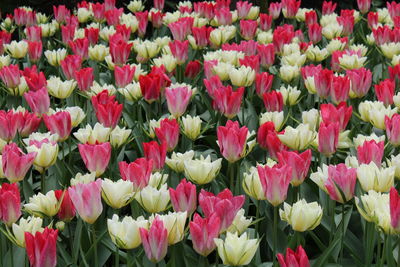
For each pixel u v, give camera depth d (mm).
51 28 7336
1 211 2732
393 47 5719
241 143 3328
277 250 3328
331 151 3348
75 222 3609
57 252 3230
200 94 5098
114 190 2758
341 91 4262
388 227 2635
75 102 5090
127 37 6410
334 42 5961
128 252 2811
